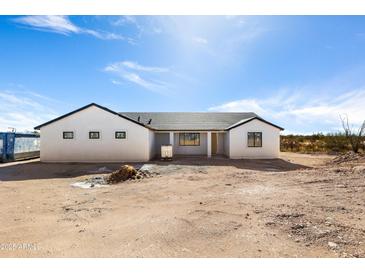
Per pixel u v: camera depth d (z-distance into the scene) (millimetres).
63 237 4527
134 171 11359
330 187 7902
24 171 13859
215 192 8031
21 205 6930
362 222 4770
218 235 4418
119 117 18250
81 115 18203
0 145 18703
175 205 6555
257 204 6336
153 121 23203
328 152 27750
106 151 18188
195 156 21984
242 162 17609
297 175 10594
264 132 20547
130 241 4266
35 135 23562
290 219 5094
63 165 16250
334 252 3711
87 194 8312
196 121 23375
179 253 3822
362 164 12359
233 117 24875
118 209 6379
